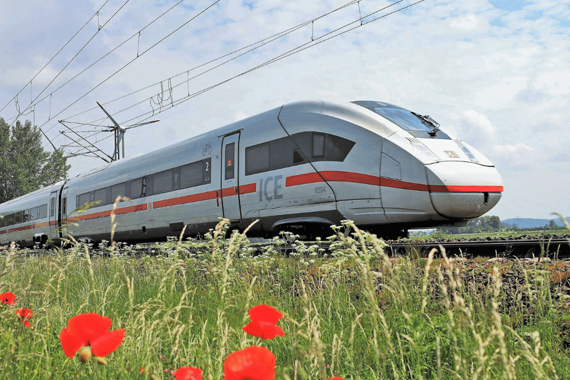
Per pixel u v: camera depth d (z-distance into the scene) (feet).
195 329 8.60
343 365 6.92
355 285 12.71
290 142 30.96
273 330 3.23
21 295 7.55
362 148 27.76
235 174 34.58
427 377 6.87
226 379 2.37
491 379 5.76
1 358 5.59
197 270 14.65
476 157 28.35
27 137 152.56
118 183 48.49
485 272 13.30
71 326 3.17
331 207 28.60
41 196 66.49
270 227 32.09
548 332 7.99
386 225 27.45
